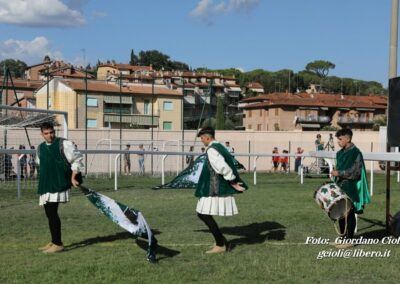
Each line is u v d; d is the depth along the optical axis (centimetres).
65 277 577
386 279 578
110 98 5872
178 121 6334
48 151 711
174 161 3294
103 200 691
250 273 597
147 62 13312
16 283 555
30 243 770
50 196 705
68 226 909
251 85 11912
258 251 713
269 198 1362
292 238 810
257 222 956
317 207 1166
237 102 9606
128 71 9838
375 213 1096
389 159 750
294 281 566
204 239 798
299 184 1931
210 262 649
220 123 5803
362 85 13262
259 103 8094
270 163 3669
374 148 3691
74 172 706
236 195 1445
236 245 754
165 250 717
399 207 1206
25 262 646
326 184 746
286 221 966
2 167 1891
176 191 1573
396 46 1362
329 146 3002
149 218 1001
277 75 13300
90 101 5734
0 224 935
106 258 666
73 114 5566
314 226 913
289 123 7631
